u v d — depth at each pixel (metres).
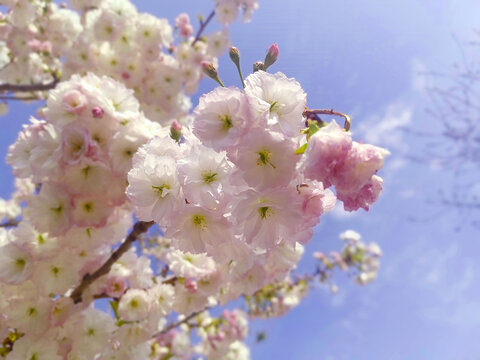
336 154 0.20
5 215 0.91
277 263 0.45
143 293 0.43
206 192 0.23
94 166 0.35
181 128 0.29
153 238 0.85
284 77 0.23
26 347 0.38
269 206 0.23
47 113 0.35
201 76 1.00
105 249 0.42
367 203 0.21
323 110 0.24
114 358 0.43
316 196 0.23
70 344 0.41
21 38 0.93
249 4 0.95
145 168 0.24
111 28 0.79
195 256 0.43
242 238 0.25
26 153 0.37
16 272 0.38
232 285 0.46
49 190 0.35
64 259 0.39
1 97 0.90
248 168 0.21
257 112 0.21
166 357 0.90
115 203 0.37
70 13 0.95
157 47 0.83
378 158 0.20
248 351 0.98
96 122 0.34
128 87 0.87
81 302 0.42
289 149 0.21
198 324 0.83
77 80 0.35
